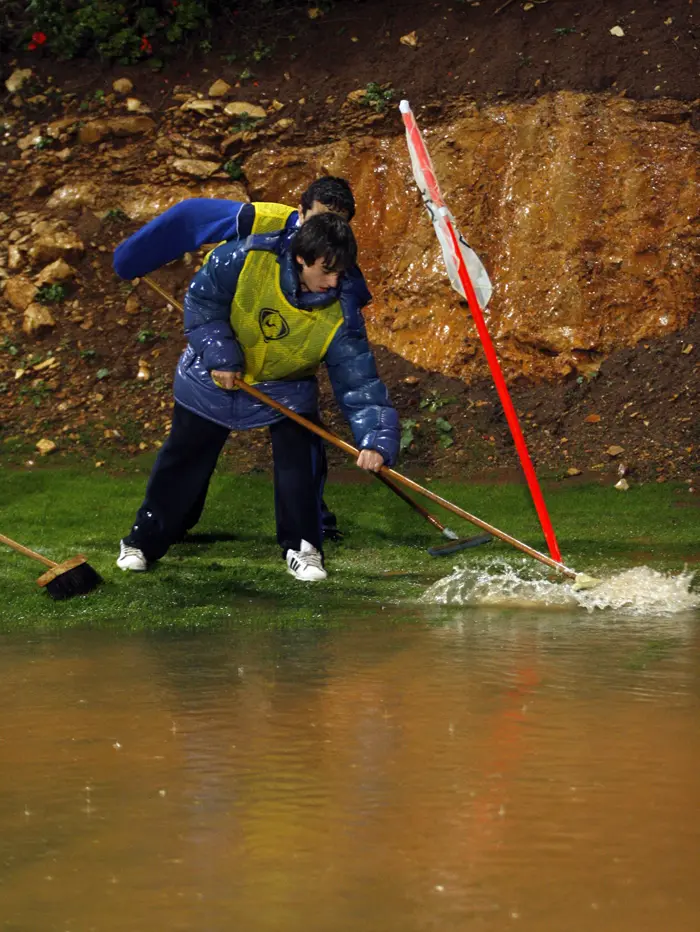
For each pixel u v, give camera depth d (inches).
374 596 519.8
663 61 1008.2
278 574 568.7
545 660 397.1
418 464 848.3
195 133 1045.8
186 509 578.2
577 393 892.6
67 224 1017.5
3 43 1123.9
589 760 291.1
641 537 660.7
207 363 540.1
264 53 1087.6
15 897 216.4
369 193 1002.7
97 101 1071.6
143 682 373.4
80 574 516.7
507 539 527.2
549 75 1016.2
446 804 261.4
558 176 967.6
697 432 838.5
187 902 213.6
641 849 235.5
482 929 201.9
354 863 230.2
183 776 282.4
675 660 395.2
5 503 750.5
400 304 964.0
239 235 533.0
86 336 967.6
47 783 278.2
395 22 1089.4
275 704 345.7
